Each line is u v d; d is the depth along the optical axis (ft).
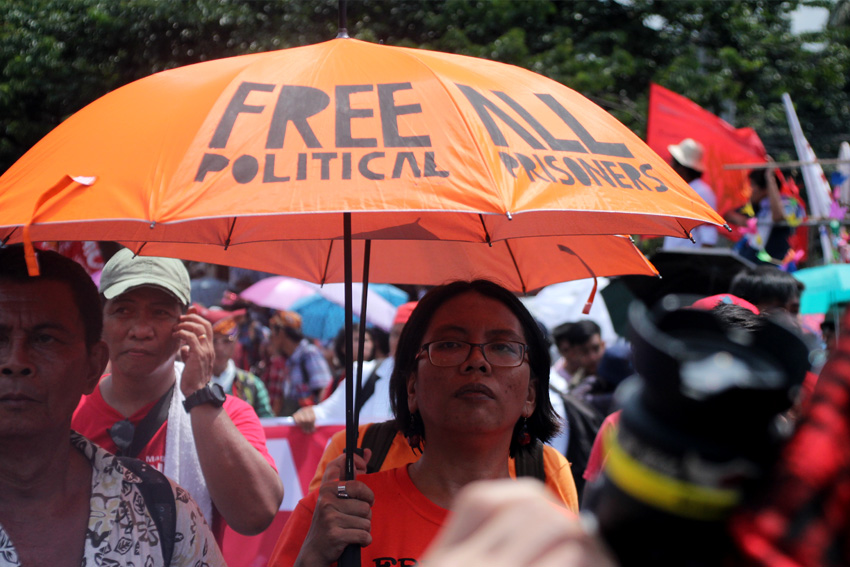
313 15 38.83
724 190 21.07
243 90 5.92
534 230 7.53
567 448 11.21
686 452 1.81
